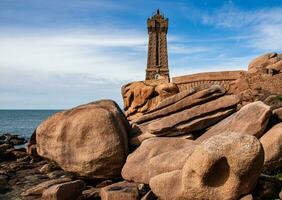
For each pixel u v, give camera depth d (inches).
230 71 1406.3
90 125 712.4
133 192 572.1
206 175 463.5
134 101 1653.5
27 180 826.2
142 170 621.9
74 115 739.4
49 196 605.0
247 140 454.6
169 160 570.3
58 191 602.2
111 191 581.6
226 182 464.4
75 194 636.7
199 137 711.1
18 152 1245.7
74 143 714.8
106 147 696.4
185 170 482.9
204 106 753.0
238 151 449.7
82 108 750.5
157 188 528.1
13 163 1072.2
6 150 1314.0
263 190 483.8
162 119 749.3
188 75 1509.6
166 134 737.6
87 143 706.8
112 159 698.8
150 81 1781.5
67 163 717.3
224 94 778.8
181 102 790.5
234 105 751.7
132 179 634.8
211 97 770.2
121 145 709.3
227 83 1403.8
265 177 511.5
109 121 714.2
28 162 1081.4
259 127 614.2
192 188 476.1
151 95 1606.8
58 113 764.0
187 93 805.9
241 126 633.0
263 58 1472.7
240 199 464.8
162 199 523.5
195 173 472.7
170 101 818.8
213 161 455.5
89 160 698.2
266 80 1286.9
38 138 762.2
